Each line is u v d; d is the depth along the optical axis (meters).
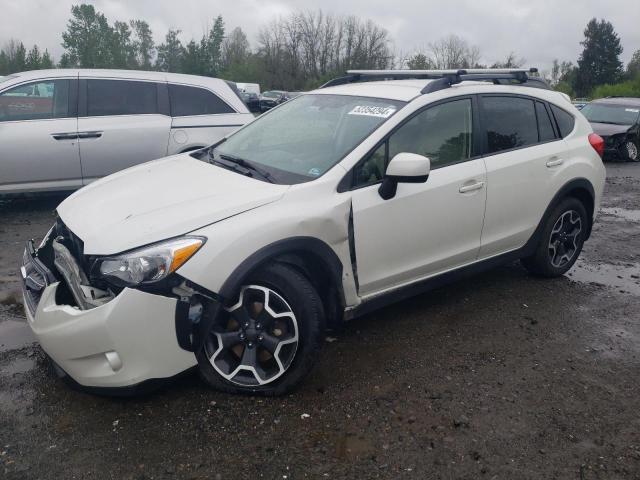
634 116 15.79
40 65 66.12
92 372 2.98
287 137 4.14
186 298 2.97
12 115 6.98
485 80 4.66
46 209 7.66
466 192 4.15
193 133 7.63
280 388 3.29
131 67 66.31
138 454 2.83
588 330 4.35
